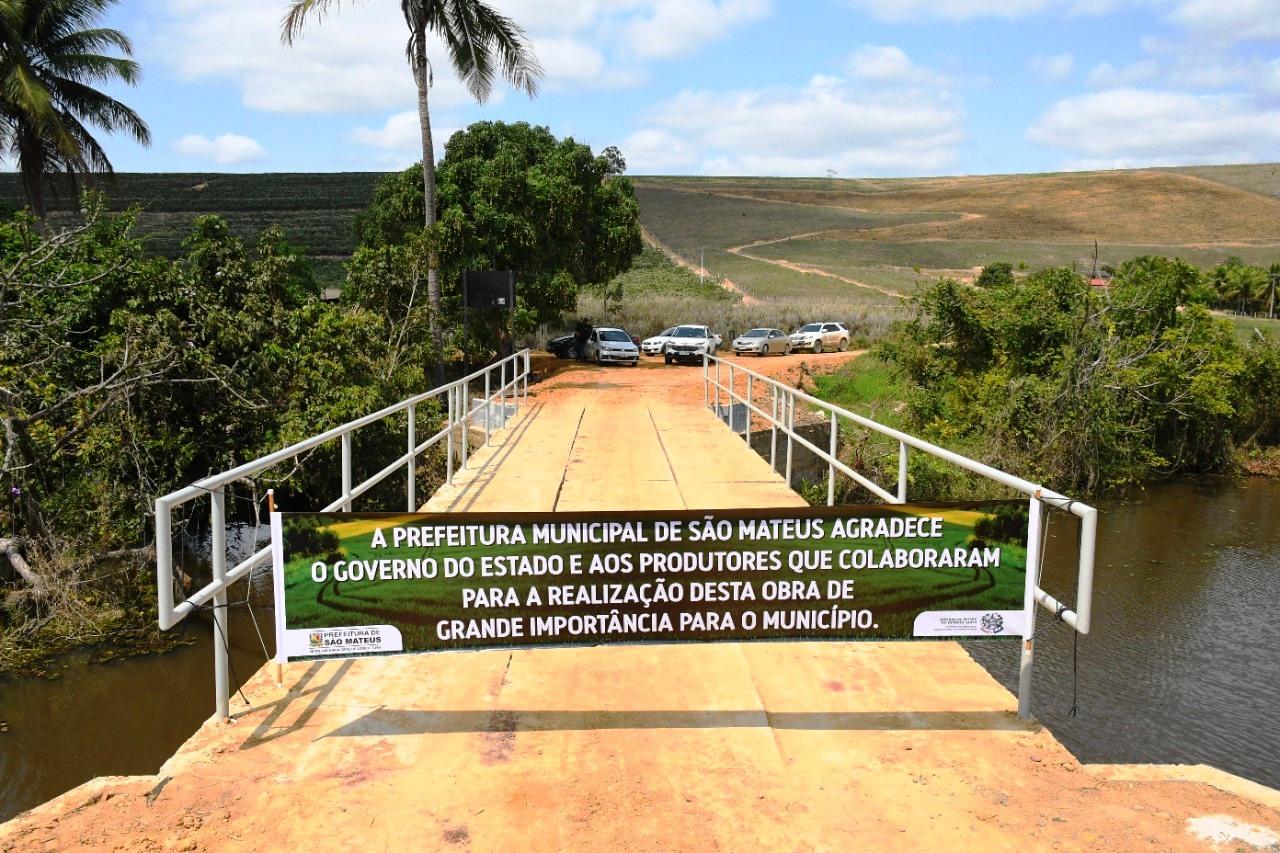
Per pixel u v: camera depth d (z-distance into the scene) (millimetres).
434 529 4633
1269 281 69812
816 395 31078
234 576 4816
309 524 4570
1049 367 26031
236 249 17359
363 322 17750
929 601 4754
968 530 4707
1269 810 3891
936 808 3904
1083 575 4195
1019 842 3650
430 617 4691
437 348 23469
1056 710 12281
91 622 13109
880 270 85938
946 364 28484
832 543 4754
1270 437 29203
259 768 4211
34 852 3562
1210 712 12320
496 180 30922
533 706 4891
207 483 4492
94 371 15375
